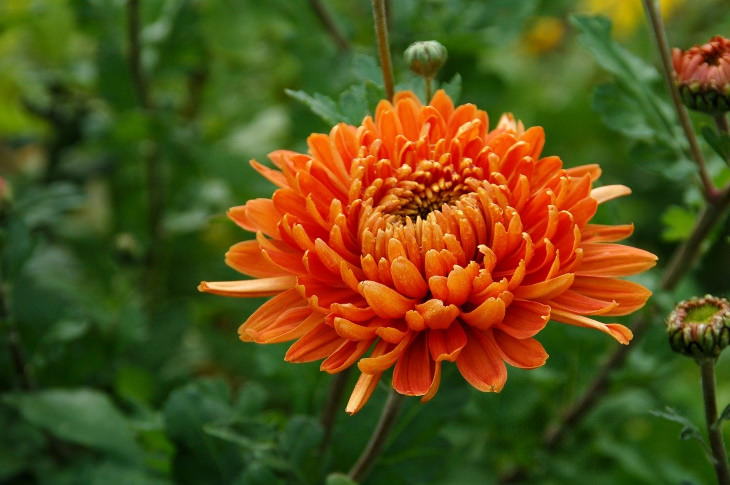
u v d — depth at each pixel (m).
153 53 0.64
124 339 0.58
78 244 0.69
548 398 0.57
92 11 0.63
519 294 0.44
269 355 0.54
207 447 0.50
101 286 0.67
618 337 0.43
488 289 0.43
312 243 0.44
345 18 0.62
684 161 0.51
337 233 0.44
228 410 0.51
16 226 0.54
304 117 0.61
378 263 0.44
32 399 0.54
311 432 0.50
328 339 0.44
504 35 0.60
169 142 0.63
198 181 0.70
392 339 0.43
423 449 0.51
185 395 0.51
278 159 0.46
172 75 0.64
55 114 0.69
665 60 0.49
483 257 0.45
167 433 0.50
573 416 0.56
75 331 0.56
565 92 0.83
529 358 0.44
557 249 0.44
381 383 0.49
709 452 0.46
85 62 0.68
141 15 0.64
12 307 0.56
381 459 0.51
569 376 0.56
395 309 0.44
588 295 0.45
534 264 0.44
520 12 0.60
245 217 0.46
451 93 0.48
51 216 0.62
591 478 0.58
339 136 0.45
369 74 0.49
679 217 0.53
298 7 0.61
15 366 0.55
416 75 0.49
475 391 0.57
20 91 0.77
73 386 0.58
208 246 0.71
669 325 0.46
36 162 0.83
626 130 0.51
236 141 0.70
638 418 0.61
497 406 0.56
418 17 0.60
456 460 0.58
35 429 0.58
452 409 0.51
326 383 0.54
